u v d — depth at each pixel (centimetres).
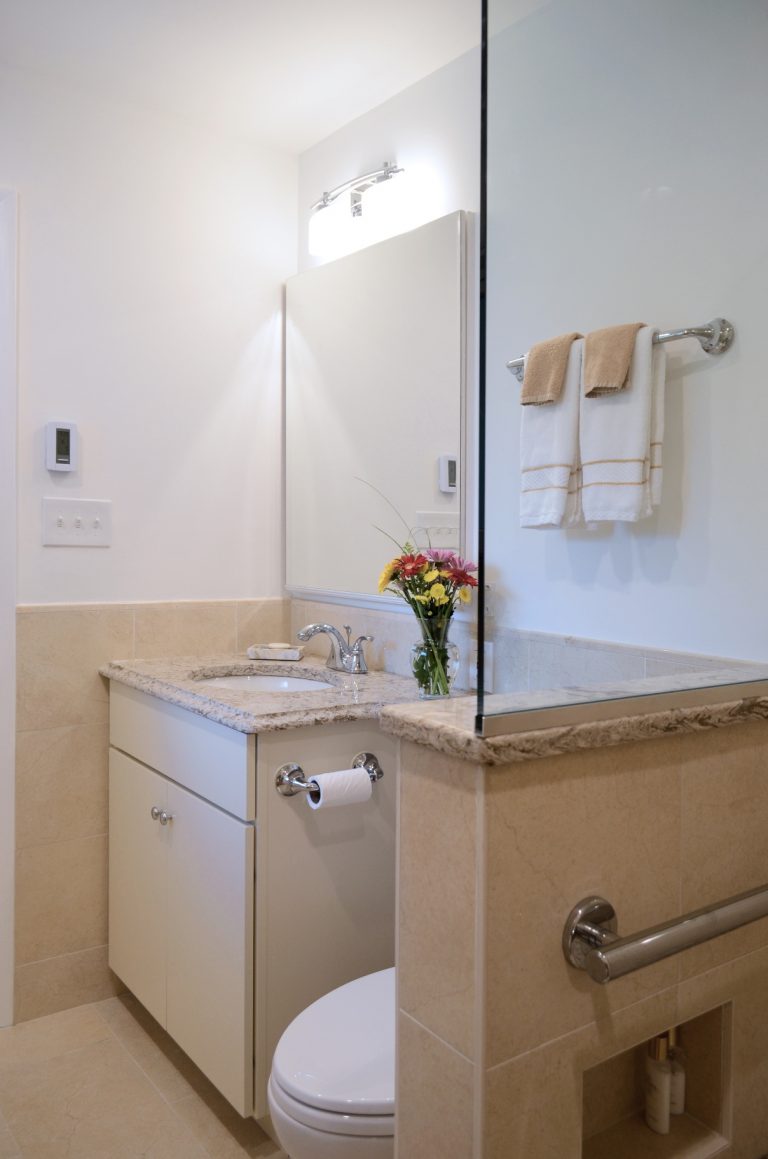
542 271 102
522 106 100
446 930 92
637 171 112
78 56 213
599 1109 114
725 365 118
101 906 234
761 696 113
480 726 85
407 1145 99
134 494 239
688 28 117
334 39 203
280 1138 129
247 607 259
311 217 250
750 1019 116
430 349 211
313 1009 145
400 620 225
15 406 218
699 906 107
